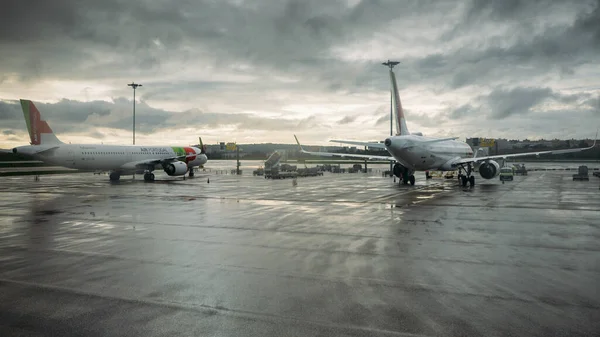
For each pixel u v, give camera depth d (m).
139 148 50.09
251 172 72.62
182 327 6.66
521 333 6.35
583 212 19.66
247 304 7.64
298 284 8.80
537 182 42.91
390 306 7.50
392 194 29.41
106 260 10.89
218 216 18.77
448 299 7.83
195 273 9.66
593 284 8.70
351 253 11.55
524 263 10.38
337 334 6.36
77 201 25.20
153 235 14.31
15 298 8.03
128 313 7.25
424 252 11.62
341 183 42.62
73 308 7.49
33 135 42.97
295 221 17.27
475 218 17.89
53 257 11.23
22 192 31.77
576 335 6.29
